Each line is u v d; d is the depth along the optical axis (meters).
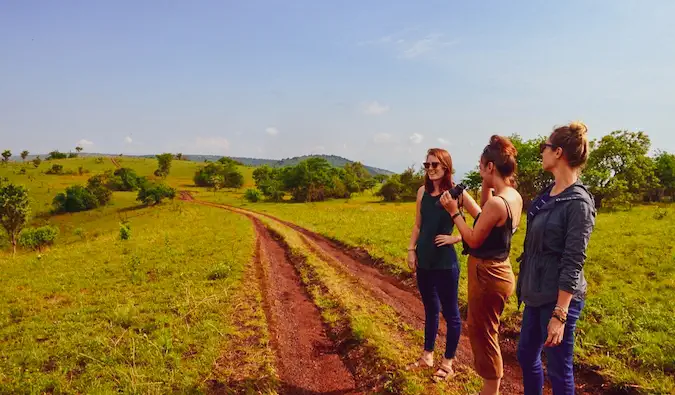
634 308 7.10
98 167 160.12
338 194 87.69
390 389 4.42
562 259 2.77
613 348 5.41
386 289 9.62
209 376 5.11
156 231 34.53
